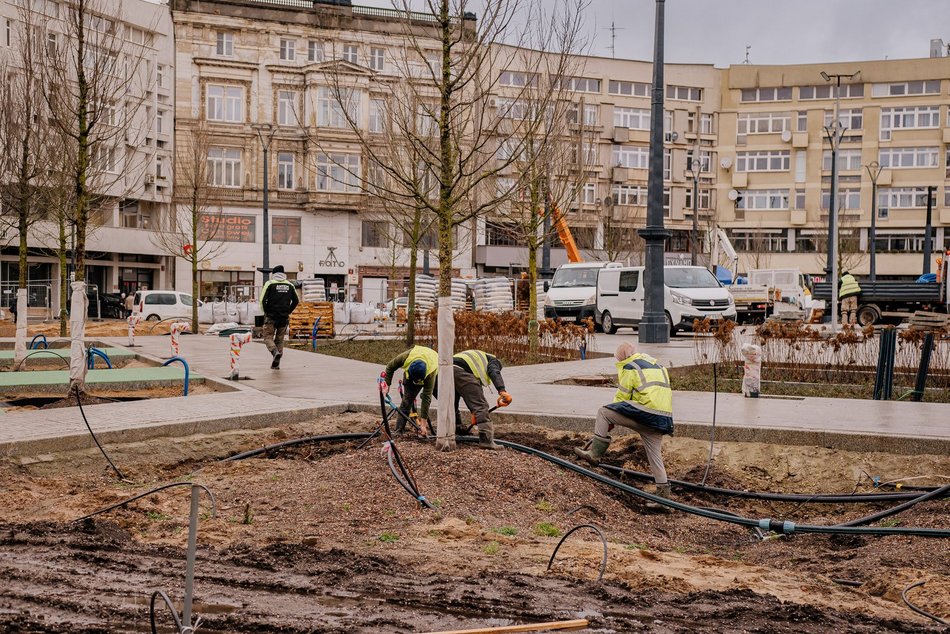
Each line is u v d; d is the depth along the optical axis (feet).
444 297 32.83
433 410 39.50
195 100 169.48
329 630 16.35
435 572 21.04
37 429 33.96
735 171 229.04
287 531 25.04
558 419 39.42
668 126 225.97
